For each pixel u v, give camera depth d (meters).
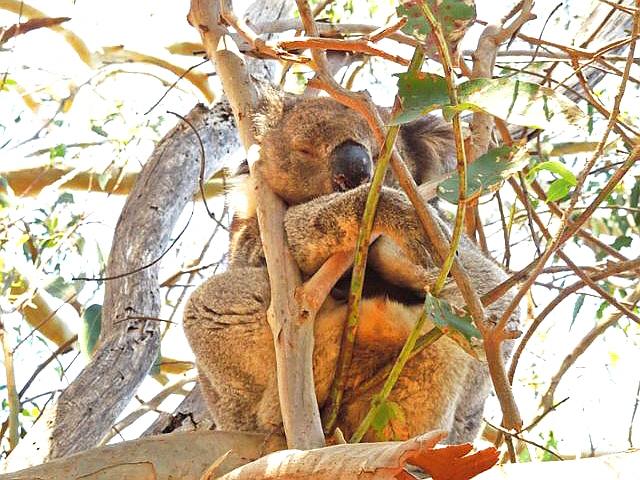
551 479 2.35
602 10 5.79
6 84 7.00
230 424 3.67
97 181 7.10
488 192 2.73
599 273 3.29
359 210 3.16
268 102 4.39
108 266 5.33
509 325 3.70
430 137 4.30
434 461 2.09
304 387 2.76
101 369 4.80
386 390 2.78
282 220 3.20
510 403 2.70
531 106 2.55
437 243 2.71
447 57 2.49
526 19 4.00
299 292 2.90
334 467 2.19
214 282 3.62
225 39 3.55
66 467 2.76
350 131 4.16
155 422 5.20
